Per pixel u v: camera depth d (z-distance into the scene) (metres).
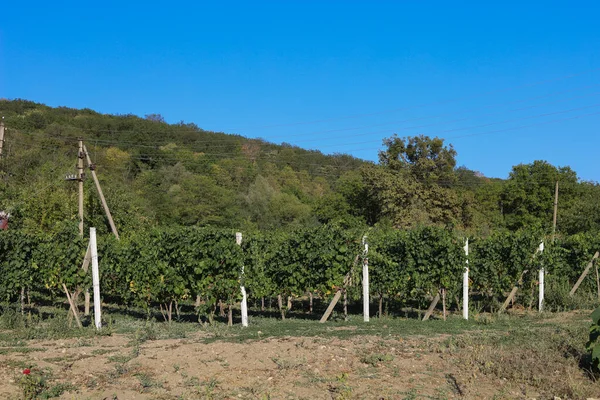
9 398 5.47
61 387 5.91
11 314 10.55
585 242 17.17
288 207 54.16
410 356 7.84
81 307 15.14
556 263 16.41
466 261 12.34
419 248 12.55
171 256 11.20
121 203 27.91
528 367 7.10
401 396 5.98
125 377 6.46
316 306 16.53
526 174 54.59
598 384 6.45
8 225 23.20
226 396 5.86
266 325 11.04
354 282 12.34
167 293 11.38
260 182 57.03
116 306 16.03
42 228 24.38
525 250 14.26
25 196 25.11
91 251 9.96
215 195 50.06
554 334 9.59
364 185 50.69
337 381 6.50
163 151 64.75
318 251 11.82
